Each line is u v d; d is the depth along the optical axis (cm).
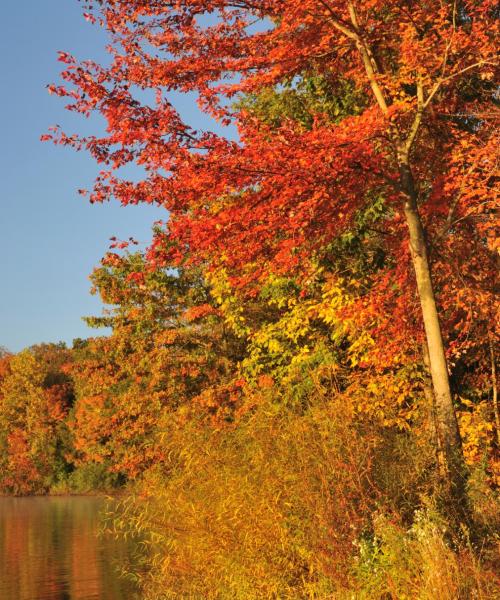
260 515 955
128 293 2852
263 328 1939
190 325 2917
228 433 1100
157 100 1142
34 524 3866
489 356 1753
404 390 1512
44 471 7856
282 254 1208
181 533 1081
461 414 1532
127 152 1155
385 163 1219
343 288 1622
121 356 2988
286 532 941
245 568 965
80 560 2295
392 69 1477
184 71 1200
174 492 1113
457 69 1268
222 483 1023
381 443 952
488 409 1584
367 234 1692
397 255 1412
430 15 1209
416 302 1484
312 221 1169
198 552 1045
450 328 1594
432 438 1030
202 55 1227
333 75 1508
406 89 1565
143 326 2897
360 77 1347
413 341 1532
